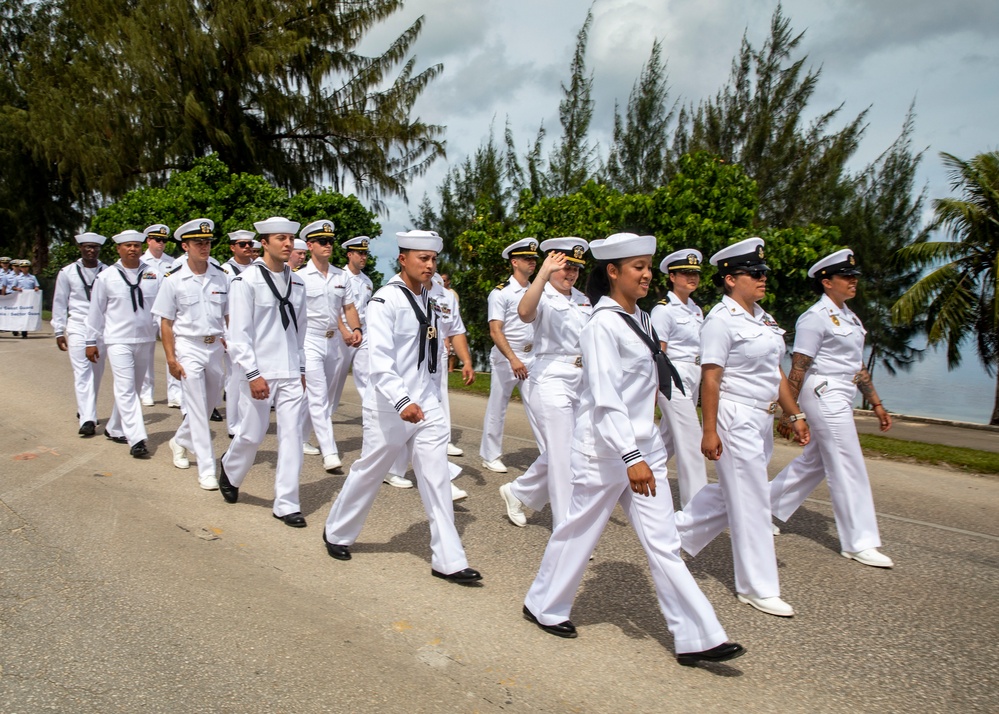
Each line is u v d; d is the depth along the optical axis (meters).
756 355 4.47
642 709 3.37
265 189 18.86
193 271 6.76
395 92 25.48
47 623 3.88
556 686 3.53
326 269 7.95
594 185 13.57
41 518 5.47
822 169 16.16
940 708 3.45
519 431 9.85
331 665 3.60
